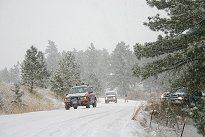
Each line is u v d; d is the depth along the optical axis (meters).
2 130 10.52
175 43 15.12
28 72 34.78
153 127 13.45
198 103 13.24
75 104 27.30
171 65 14.66
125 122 13.12
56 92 37.88
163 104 17.09
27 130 10.48
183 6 13.30
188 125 16.98
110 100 50.25
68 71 41.97
